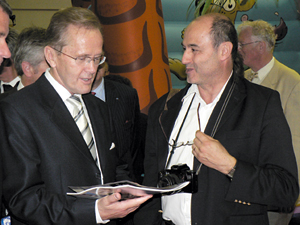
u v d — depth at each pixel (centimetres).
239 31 282
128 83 248
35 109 138
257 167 139
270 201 137
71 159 139
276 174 138
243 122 147
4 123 132
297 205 277
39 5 455
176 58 486
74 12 136
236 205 143
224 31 147
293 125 244
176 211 153
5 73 231
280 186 136
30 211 128
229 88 155
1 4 125
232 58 155
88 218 130
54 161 137
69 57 134
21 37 179
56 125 138
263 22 275
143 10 289
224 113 151
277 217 246
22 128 133
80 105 151
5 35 129
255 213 145
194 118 160
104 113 168
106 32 291
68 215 130
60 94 146
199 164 149
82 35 132
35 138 135
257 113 147
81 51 132
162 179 134
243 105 151
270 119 144
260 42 267
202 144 138
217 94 157
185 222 149
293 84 252
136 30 287
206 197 144
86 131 149
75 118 148
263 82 271
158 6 303
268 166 144
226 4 475
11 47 207
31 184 131
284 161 140
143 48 290
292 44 518
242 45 274
